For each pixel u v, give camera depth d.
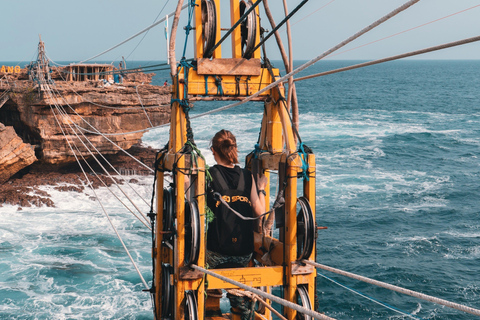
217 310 5.64
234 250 4.74
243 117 85.44
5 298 21.38
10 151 37.94
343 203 37.72
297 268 4.69
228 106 5.51
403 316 21.17
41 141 41.25
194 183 4.52
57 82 42.97
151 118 46.50
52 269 24.56
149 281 23.34
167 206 5.08
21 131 42.91
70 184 40.22
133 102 44.75
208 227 4.79
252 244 4.88
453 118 88.56
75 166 44.66
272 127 5.32
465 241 29.88
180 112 4.91
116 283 23.09
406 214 35.19
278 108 5.06
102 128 43.38
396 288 3.67
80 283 23.06
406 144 62.41
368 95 136.62
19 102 40.59
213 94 4.95
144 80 61.28
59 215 33.44
